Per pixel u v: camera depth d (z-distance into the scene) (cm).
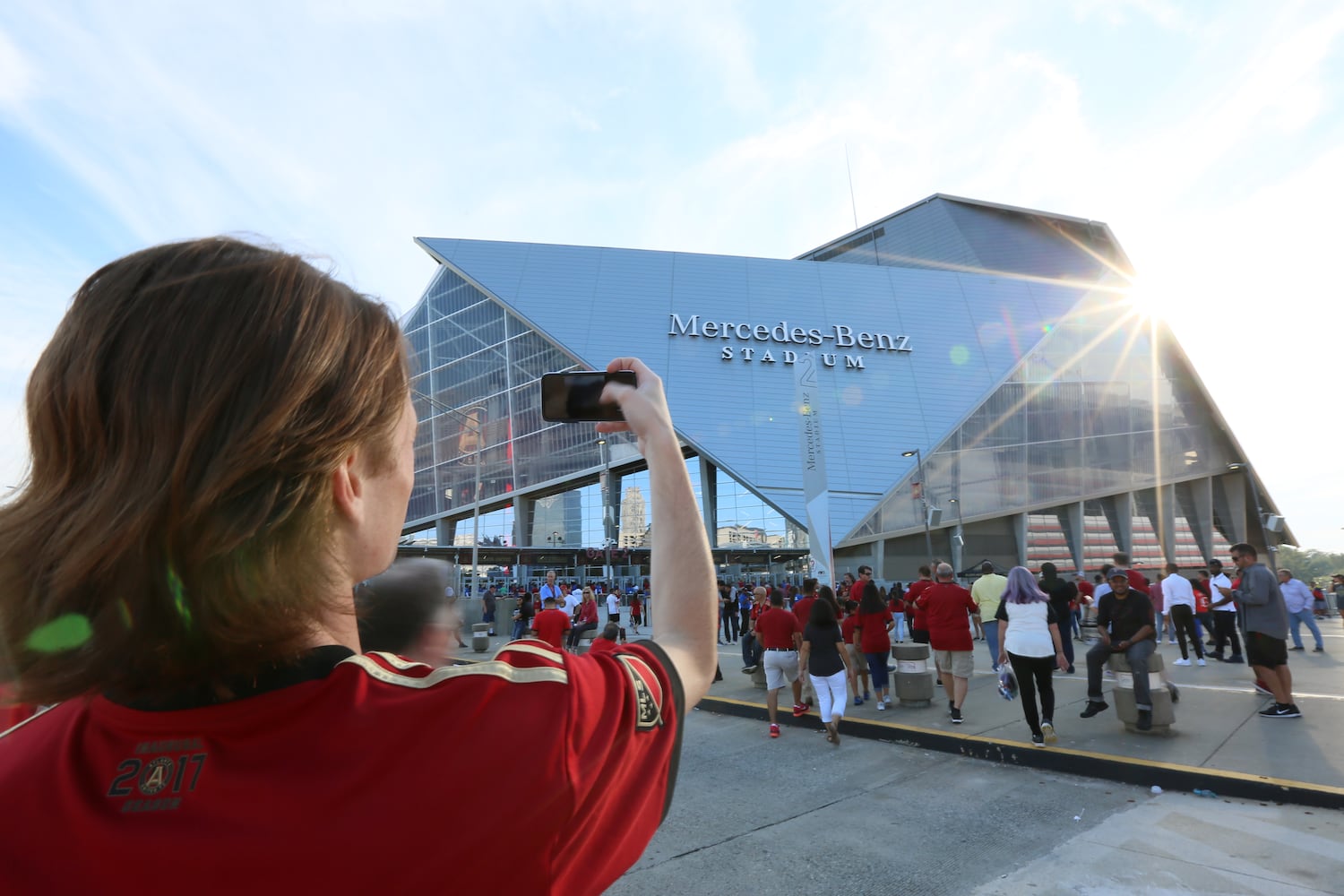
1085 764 596
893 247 6744
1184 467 5125
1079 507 4706
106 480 43
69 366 47
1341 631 1952
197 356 46
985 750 666
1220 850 425
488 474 5403
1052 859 423
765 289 5003
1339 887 373
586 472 4919
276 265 53
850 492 4278
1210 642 1545
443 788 46
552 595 2230
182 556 42
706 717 926
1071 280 6184
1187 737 660
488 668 54
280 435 45
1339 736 630
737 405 4525
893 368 4756
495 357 5453
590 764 52
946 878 404
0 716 73
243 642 45
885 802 545
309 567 48
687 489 85
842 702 750
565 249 5041
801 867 425
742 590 2347
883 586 3728
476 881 46
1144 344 5256
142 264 52
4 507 46
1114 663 719
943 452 4466
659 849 459
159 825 44
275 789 45
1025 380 4819
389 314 63
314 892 43
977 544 4475
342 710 48
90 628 44
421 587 153
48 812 46
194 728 47
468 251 4997
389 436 60
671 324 4738
